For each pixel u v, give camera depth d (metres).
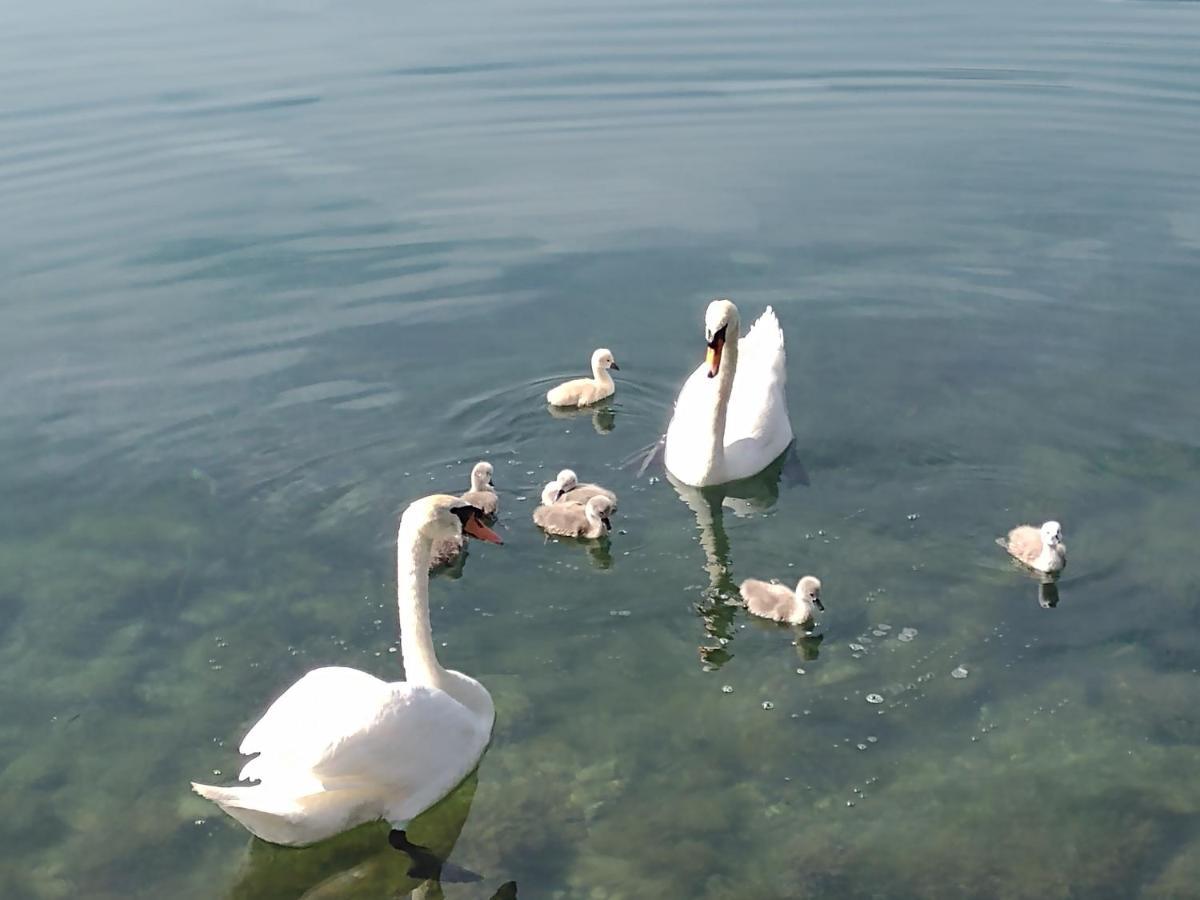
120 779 10.69
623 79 29.08
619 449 16.17
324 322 18.73
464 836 10.09
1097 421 15.84
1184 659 11.77
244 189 23.42
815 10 34.91
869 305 19.11
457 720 10.50
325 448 15.72
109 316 18.88
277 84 29.16
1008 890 9.45
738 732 11.11
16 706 11.48
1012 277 19.73
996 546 13.59
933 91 27.98
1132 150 24.47
